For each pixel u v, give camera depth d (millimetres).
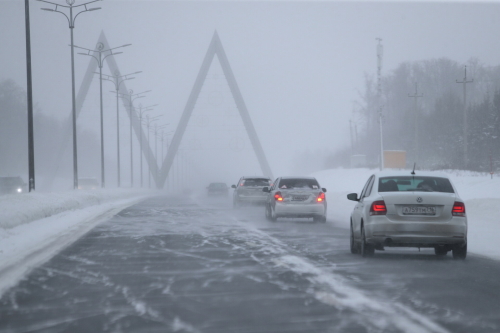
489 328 18984
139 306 22547
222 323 19781
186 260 35188
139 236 50281
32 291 25781
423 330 18719
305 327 19172
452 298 23828
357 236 38281
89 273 30562
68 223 64000
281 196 65812
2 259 36344
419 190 36250
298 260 35125
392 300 23406
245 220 70500
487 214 66750
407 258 36594
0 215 54094
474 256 38125
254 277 28922
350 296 24188
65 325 19750
